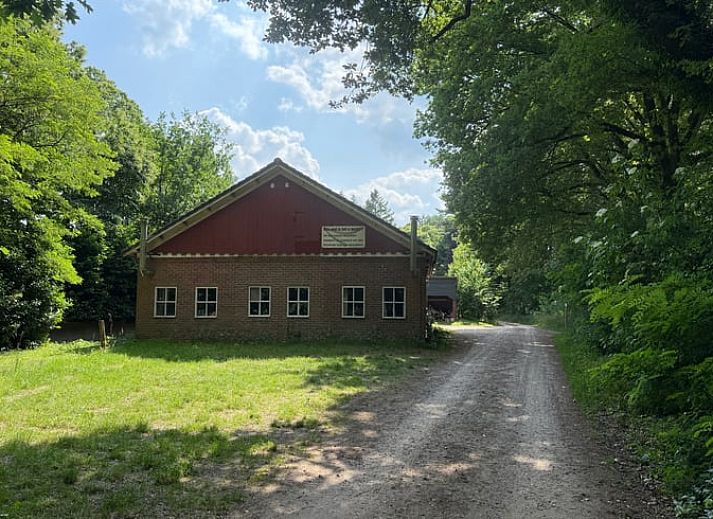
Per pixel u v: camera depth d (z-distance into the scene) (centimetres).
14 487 569
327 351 2017
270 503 549
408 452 742
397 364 1695
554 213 2455
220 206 2497
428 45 1387
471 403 1102
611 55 1127
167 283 2508
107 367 1507
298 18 1134
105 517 500
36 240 2520
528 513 534
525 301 6619
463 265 6153
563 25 1870
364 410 1015
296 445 765
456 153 2302
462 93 2145
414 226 2361
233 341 2416
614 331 838
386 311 2394
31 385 1206
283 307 2444
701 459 602
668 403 638
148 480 605
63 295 2884
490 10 1798
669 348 604
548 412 1017
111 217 4241
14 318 2470
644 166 930
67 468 633
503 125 1875
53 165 2217
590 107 1602
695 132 1462
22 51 1961
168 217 5312
